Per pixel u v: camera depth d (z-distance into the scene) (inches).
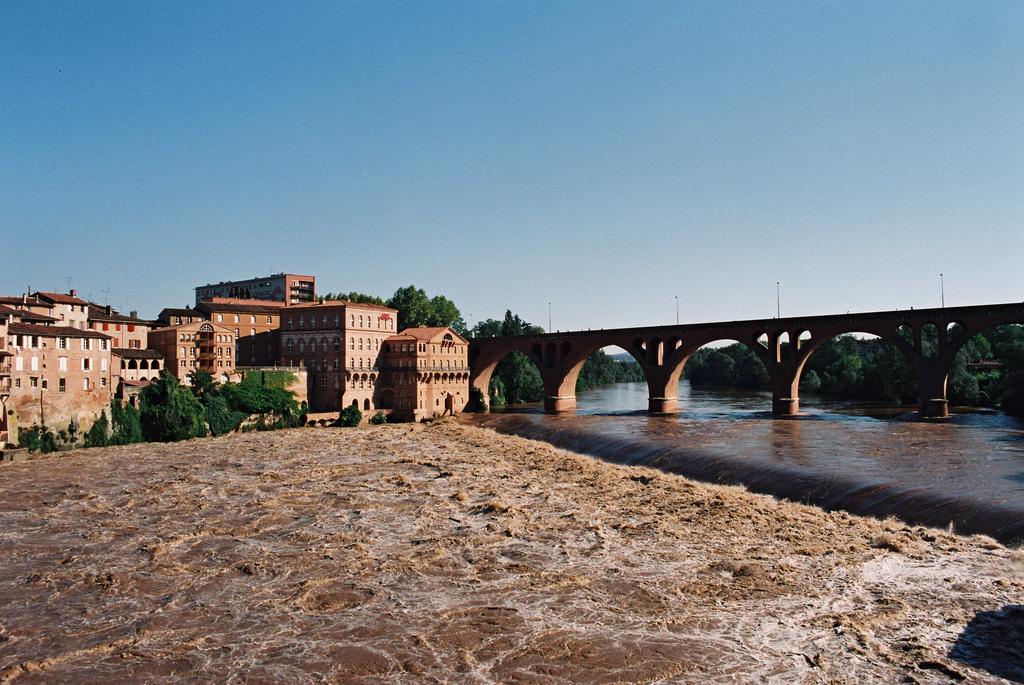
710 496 2285.9
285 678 1171.9
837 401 6323.8
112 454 3752.5
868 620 1291.8
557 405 6018.7
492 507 2234.3
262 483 2819.9
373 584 1590.8
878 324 4362.7
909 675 1095.6
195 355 5265.8
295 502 2445.9
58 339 4195.4
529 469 3004.4
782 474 2618.1
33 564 1823.3
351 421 5506.9
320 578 1638.8
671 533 1893.5
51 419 4143.7
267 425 5191.9
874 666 1127.6
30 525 2226.9
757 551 1711.4
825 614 1327.5
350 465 3233.3
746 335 4968.0
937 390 4156.0
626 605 1419.8
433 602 1475.1
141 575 1704.0
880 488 2278.5
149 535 2059.5
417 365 5851.4
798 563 1616.6
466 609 1430.9
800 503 2326.5
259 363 6269.7
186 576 1689.2
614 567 1643.7
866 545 1740.9
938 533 1824.6
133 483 2888.8
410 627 1355.8
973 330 3988.7
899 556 1647.4
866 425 4015.8
